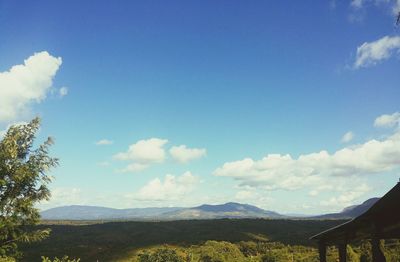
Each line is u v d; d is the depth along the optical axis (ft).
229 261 315.78
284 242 393.29
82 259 336.90
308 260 254.68
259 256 320.70
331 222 570.05
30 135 53.31
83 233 486.79
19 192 50.90
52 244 380.17
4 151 49.88
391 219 23.66
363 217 24.18
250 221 602.03
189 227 544.21
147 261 271.69
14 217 49.01
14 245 50.39
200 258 313.32
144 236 472.44
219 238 442.09
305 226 531.91
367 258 157.07
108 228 536.42
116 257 358.84
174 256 276.82
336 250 207.62
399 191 21.76
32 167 50.88
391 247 95.20
